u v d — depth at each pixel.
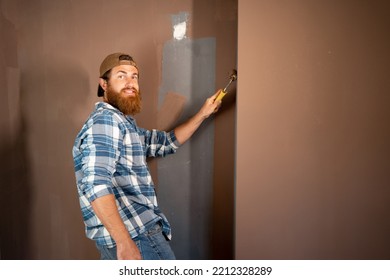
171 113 1.85
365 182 1.54
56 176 1.96
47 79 1.91
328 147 1.54
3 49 1.91
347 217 1.56
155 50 1.83
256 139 1.56
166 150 1.77
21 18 1.90
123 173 1.44
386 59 1.50
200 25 1.80
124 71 1.55
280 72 1.53
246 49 1.53
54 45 1.90
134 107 1.56
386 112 1.51
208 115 1.72
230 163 1.83
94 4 1.86
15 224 2.00
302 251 1.58
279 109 1.54
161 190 1.90
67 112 1.92
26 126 1.94
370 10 1.49
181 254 1.91
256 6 1.52
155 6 1.82
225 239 1.87
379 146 1.52
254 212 1.58
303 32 1.52
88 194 1.26
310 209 1.57
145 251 1.43
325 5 1.50
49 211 1.98
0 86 1.92
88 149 1.31
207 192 1.87
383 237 1.54
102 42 1.86
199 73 1.82
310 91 1.53
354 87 1.52
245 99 1.55
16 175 1.97
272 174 1.57
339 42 1.51
